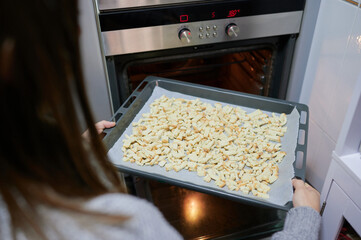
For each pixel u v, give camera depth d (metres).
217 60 1.56
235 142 1.13
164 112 1.22
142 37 1.17
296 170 0.97
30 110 0.27
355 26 1.04
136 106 1.20
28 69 0.26
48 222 0.29
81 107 0.33
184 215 1.36
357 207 0.82
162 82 1.29
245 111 1.22
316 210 0.79
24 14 0.25
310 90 1.34
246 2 1.17
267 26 1.23
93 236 0.30
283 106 1.19
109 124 1.09
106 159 0.38
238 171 1.03
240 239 1.30
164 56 1.27
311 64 1.31
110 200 0.33
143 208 0.35
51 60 0.27
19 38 0.25
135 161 1.06
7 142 0.28
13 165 0.28
